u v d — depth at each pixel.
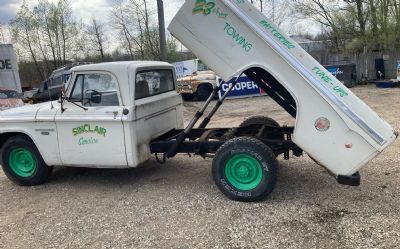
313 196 5.11
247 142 4.93
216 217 4.66
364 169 6.04
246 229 4.32
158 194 5.54
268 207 4.86
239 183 5.07
